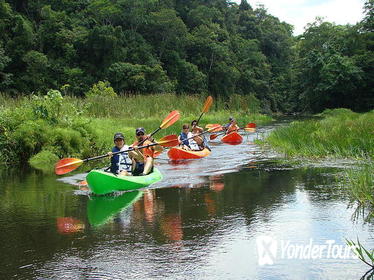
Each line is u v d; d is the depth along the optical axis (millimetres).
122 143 7793
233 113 34688
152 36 55844
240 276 3562
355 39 49812
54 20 46781
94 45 45844
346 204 5738
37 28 50062
